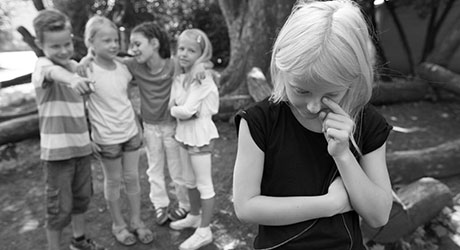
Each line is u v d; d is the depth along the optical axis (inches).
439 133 194.9
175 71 95.6
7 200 126.5
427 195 98.1
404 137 188.4
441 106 243.3
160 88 96.0
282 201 39.6
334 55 32.1
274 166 40.3
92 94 86.3
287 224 40.1
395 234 91.1
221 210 117.1
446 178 133.5
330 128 35.3
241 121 41.3
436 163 130.4
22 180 140.9
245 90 211.9
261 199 40.3
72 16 240.4
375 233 89.7
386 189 40.4
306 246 40.1
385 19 323.6
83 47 234.5
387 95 241.9
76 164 83.7
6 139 161.9
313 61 32.3
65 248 97.4
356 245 41.1
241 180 40.8
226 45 393.1
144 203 121.7
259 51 210.8
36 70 76.7
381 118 42.1
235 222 110.1
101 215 115.0
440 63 260.8
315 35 32.6
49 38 75.2
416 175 128.4
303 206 38.8
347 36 32.8
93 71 85.0
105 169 91.6
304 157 39.6
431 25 282.2
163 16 399.2
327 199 38.5
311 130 39.6
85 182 86.1
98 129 87.5
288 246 40.6
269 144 40.3
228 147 170.6
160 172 105.4
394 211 89.1
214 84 90.7
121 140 89.9
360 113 40.4
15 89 228.5
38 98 78.7
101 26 84.0
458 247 96.9
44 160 79.6
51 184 80.4
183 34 89.4
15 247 100.3
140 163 152.6
